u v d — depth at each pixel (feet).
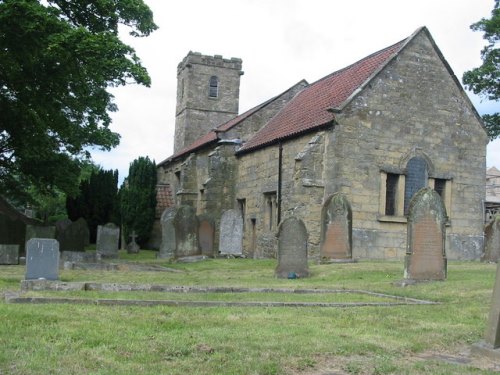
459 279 54.95
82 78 74.43
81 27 67.82
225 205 114.83
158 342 25.29
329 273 62.69
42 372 20.30
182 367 21.91
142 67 75.77
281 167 96.37
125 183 135.23
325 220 74.23
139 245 133.90
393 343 27.40
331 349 25.54
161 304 36.06
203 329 28.53
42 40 66.28
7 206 102.22
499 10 109.91
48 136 97.09
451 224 90.02
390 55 89.15
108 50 71.15
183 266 76.79
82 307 33.17
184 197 130.62
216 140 118.42
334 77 107.86
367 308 37.11
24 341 24.41
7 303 34.06
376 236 84.58
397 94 87.61
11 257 71.15
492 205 115.24
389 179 87.25
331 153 84.48
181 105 170.60
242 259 87.81
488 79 111.96
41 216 181.88
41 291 40.68
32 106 78.69
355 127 84.74
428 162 89.10
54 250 47.03
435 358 25.76
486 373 23.03
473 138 92.63
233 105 168.04
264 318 32.01
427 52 90.12
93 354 23.04
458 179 91.09
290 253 61.57
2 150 101.40
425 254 54.24
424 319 33.76
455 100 91.76
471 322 33.09
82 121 105.09
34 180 111.45
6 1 62.59
